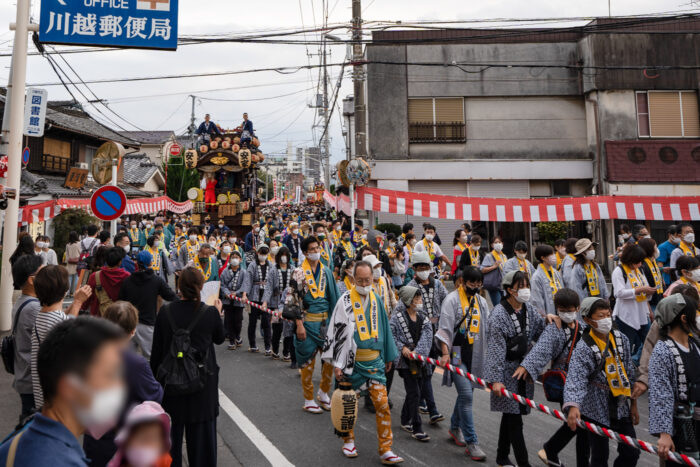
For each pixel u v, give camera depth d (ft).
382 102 66.23
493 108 67.41
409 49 66.69
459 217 37.14
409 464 15.20
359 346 15.30
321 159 164.14
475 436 15.69
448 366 15.76
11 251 30.89
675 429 11.46
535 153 67.36
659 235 64.13
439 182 67.21
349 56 64.18
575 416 12.12
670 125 66.13
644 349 13.75
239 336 31.89
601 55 65.46
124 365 5.12
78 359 4.67
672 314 11.56
